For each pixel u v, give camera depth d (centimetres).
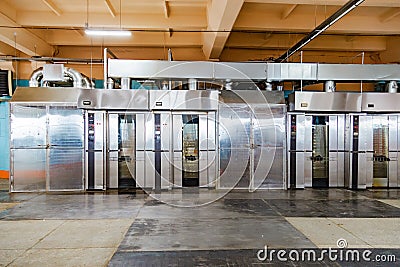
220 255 358
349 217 510
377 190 746
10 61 959
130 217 508
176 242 397
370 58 1045
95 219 496
